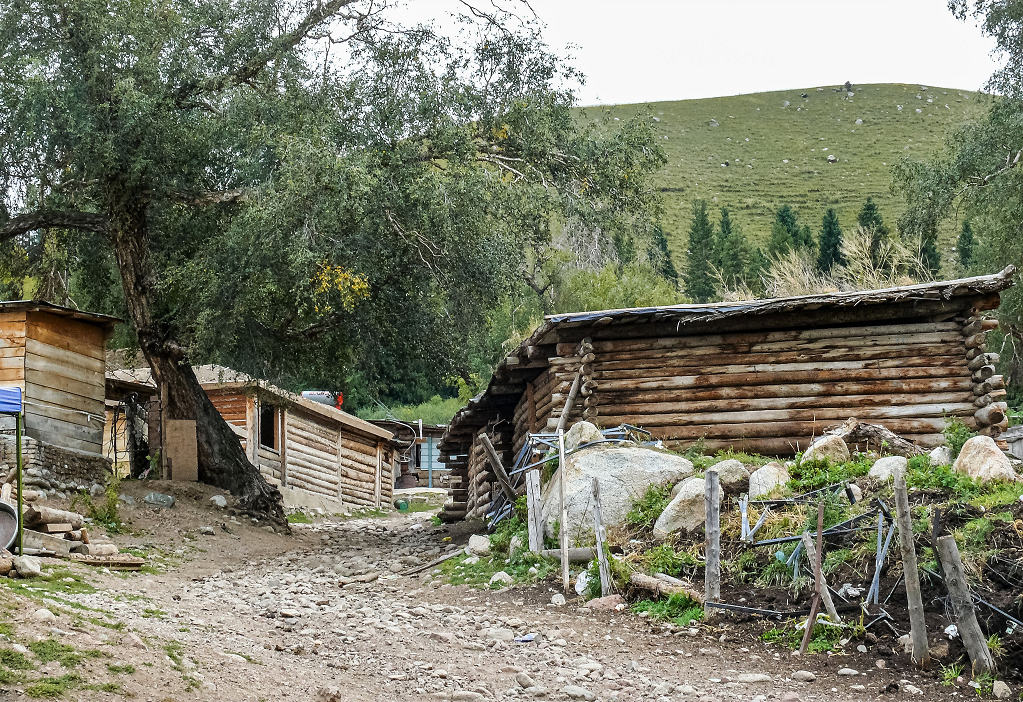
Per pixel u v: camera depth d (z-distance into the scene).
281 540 20.98
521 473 17.94
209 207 21.67
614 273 47.16
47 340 18.75
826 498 11.72
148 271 22.39
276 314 21.84
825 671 9.22
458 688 8.63
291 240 19.02
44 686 6.86
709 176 116.31
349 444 33.97
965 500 11.02
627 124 21.69
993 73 28.55
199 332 20.14
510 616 11.48
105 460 19.83
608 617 11.16
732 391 15.70
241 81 21.00
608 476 13.59
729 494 13.00
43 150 20.36
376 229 19.73
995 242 31.00
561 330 16.11
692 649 10.00
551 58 20.92
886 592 10.10
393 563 15.79
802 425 15.43
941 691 8.65
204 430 22.92
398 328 22.52
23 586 10.04
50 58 19.78
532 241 21.28
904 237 30.80
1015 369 32.81
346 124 19.84
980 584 9.70
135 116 19.42
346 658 9.39
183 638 9.05
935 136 122.56
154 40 20.31
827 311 15.48
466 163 19.89
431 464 45.69
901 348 15.50
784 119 131.12
